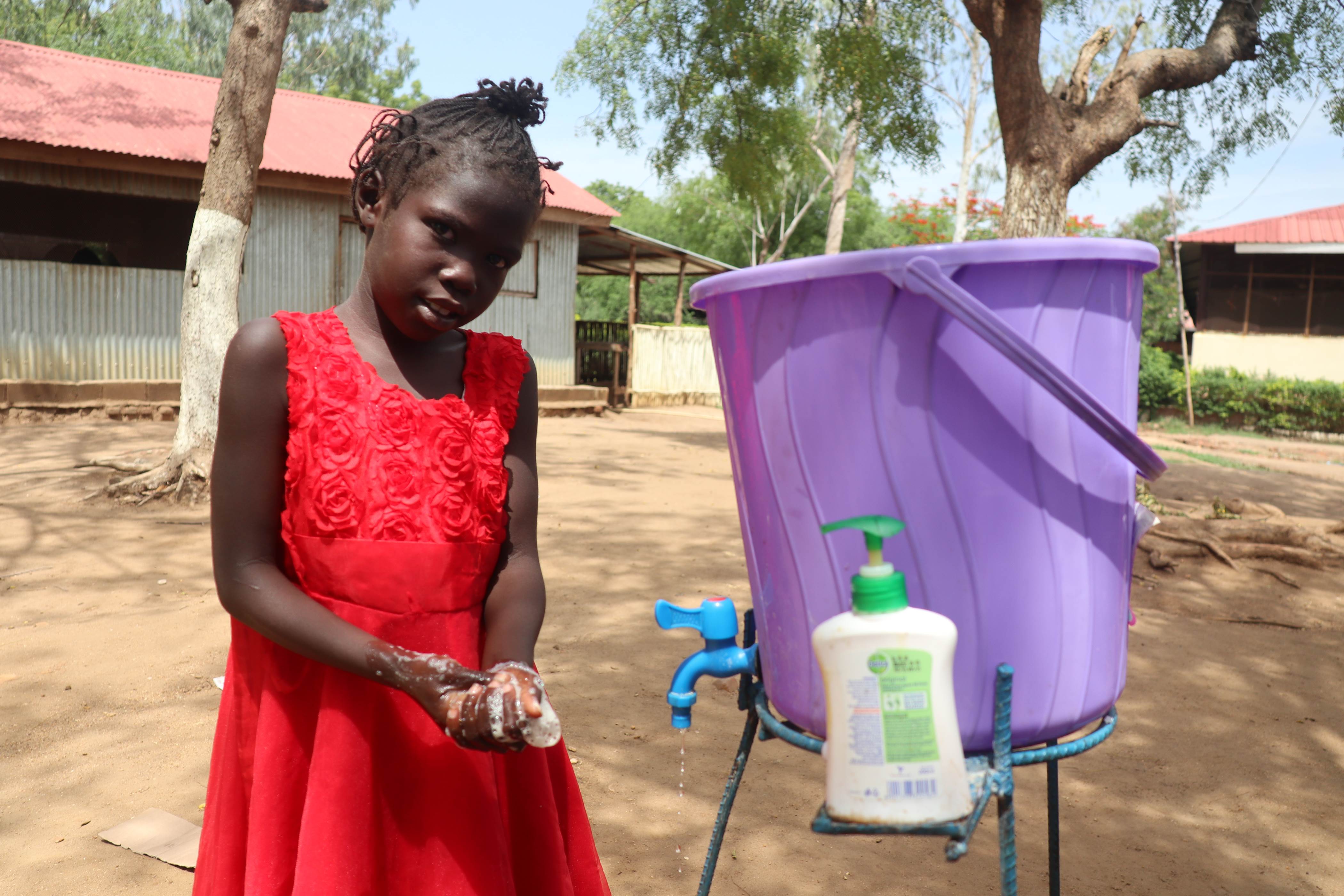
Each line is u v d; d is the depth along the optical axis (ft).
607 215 53.78
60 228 47.91
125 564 18.38
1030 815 10.25
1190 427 72.08
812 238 135.44
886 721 3.27
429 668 3.65
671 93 41.42
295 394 4.06
